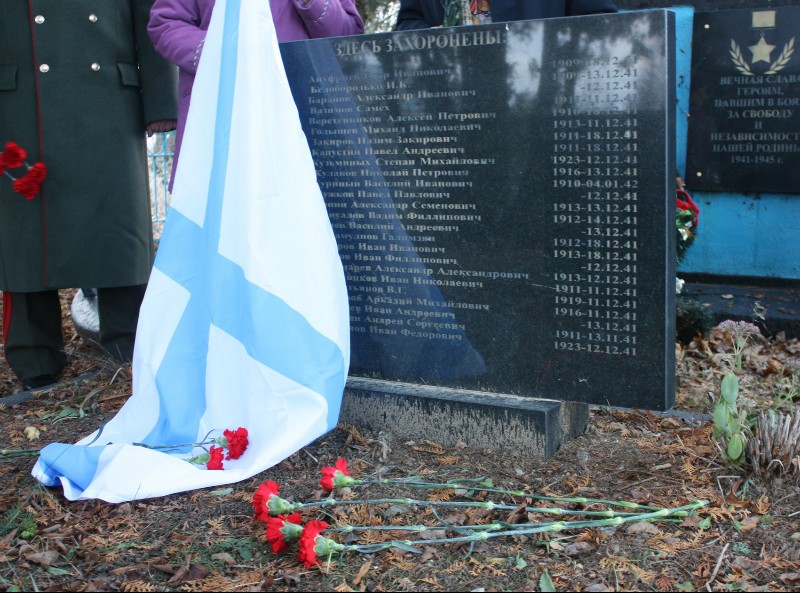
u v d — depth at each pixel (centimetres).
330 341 329
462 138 338
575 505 294
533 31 317
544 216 329
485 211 339
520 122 326
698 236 614
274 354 323
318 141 367
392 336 369
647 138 306
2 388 487
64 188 433
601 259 322
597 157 315
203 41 378
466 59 331
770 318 545
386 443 351
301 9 384
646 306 318
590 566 260
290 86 367
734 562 260
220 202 340
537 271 334
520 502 300
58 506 302
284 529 261
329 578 257
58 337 468
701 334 525
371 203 362
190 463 319
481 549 271
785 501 294
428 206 350
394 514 293
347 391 368
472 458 336
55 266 436
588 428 363
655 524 283
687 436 351
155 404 350
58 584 255
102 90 436
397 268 362
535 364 342
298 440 314
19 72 429
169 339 350
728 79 582
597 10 361
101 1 433
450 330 356
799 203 583
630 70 304
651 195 309
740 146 588
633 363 325
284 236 330
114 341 467
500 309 345
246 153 332
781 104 570
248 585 253
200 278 351
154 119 449
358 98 355
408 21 419
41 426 391
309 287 329
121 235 445
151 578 258
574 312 331
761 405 403
